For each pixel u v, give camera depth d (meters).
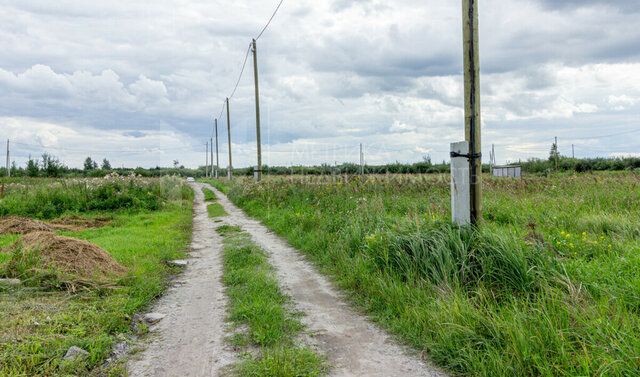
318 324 4.40
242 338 4.00
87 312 4.48
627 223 7.10
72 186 16.80
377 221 7.70
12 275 5.49
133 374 3.32
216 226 13.46
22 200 14.67
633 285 4.14
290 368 3.23
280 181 19.19
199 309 5.05
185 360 3.58
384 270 5.50
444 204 9.13
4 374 3.06
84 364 3.36
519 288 4.43
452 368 3.28
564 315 3.48
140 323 4.53
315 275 6.57
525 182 14.67
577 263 4.89
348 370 3.30
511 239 5.15
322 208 11.16
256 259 7.53
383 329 4.19
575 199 9.75
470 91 5.72
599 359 2.82
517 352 3.04
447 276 4.80
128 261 7.19
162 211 16.94
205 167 86.94
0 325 3.94
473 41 5.69
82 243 6.70
